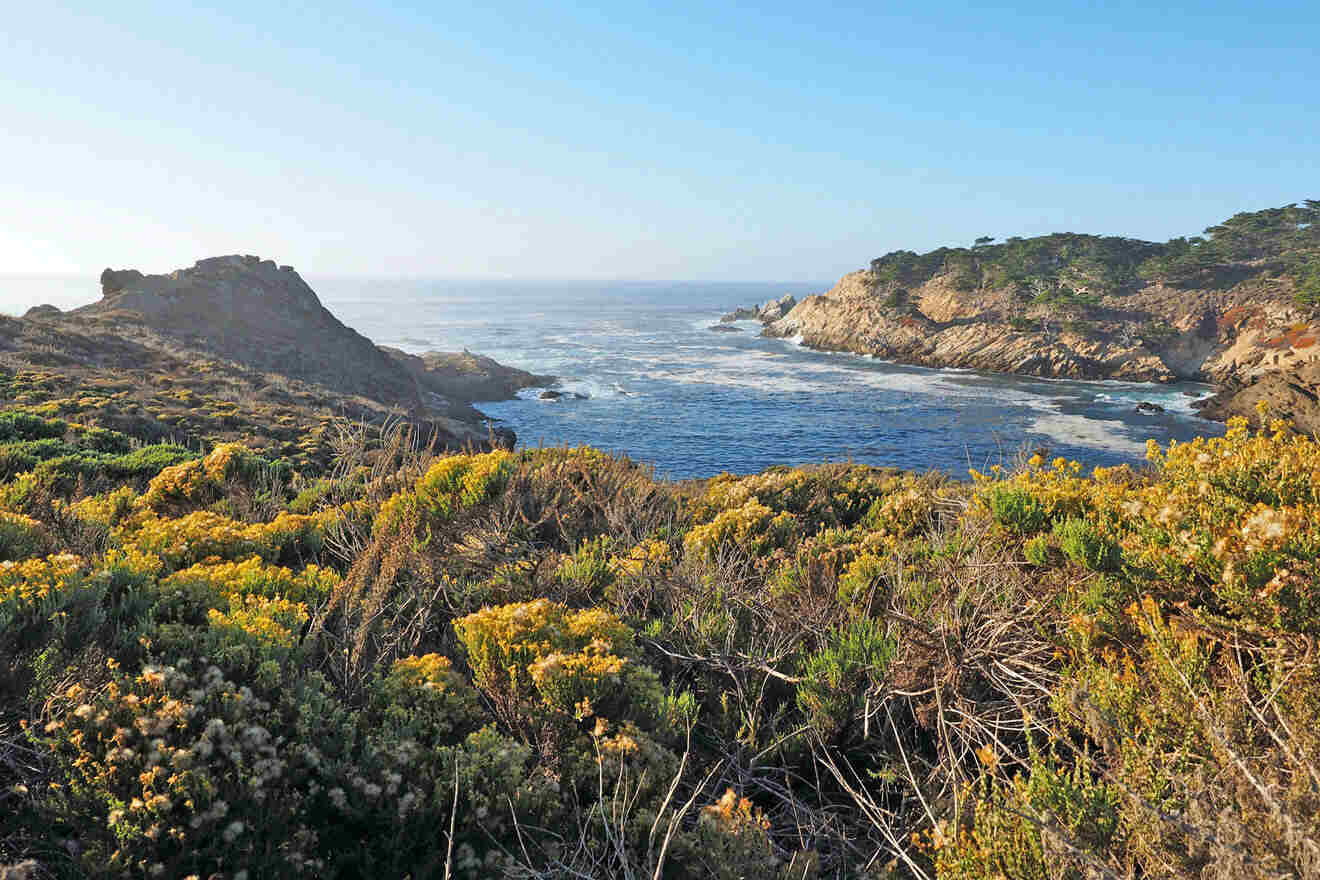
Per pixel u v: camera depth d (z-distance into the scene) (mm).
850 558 6031
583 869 2459
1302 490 3611
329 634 4129
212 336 59625
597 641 3598
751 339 148375
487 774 2848
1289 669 2637
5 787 2473
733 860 2484
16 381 29016
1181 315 103500
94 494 9742
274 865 2289
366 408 44625
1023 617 3609
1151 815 2010
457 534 6219
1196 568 3275
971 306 124500
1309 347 81812
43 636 3096
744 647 4293
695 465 44938
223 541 5988
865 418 60625
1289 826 1665
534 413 64188
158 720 2549
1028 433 52781
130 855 2164
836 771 2936
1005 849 2189
